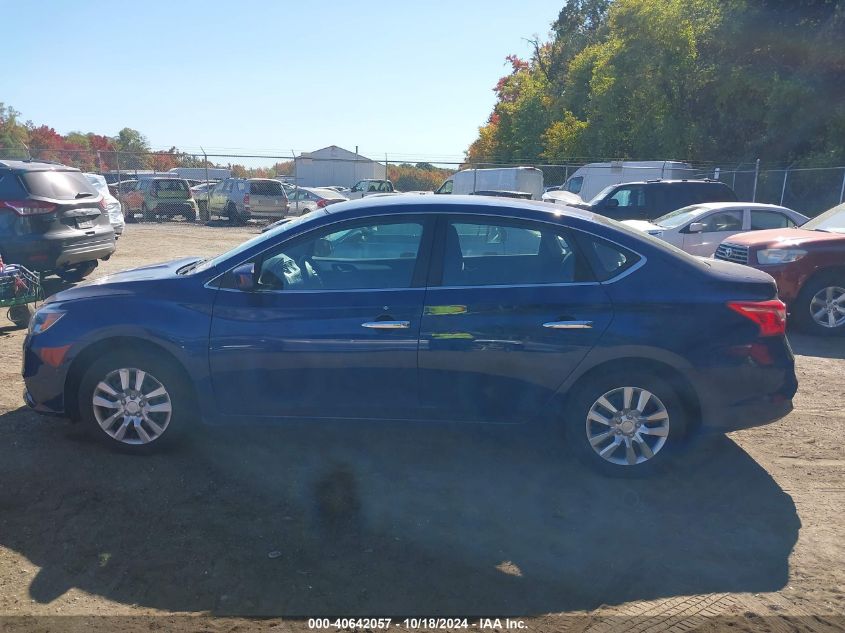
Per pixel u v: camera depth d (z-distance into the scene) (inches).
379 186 1147.9
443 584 129.6
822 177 864.9
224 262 178.7
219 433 195.8
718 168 935.7
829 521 155.9
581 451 172.1
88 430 181.8
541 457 186.2
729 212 484.7
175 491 162.6
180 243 743.1
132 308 174.7
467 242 174.6
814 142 933.8
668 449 171.5
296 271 177.8
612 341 165.9
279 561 135.6
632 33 1106.1
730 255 366.6
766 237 358.3
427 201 179.9
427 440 195.6
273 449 187.2
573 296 168.1
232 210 1034.1
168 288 177.8
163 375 175.8
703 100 1079.6
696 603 125.5
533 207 178.7
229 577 130.2
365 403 172.7
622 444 172.4
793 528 152.7
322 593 126.0
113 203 693.9
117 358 175.5
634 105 1166.3
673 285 169.5
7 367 258.2
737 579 133.2
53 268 372.8
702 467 183.2
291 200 1129.4
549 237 173.6
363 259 176.6
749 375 167.5
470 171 956.0
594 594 127.6
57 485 163.9
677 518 155.9
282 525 148.8
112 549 138.6
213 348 172.1
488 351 167.8
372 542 142.9
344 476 172.7
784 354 171.2
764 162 970.7
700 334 166.1
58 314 179.0
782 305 175.0
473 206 177.2
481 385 170.1
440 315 168.4
